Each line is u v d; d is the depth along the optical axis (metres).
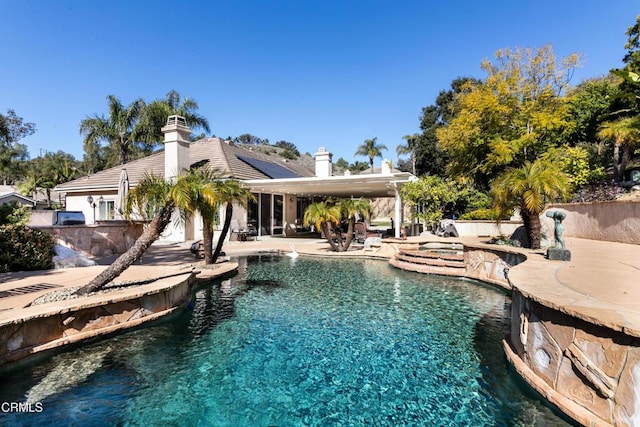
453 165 26.47
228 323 7.25
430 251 15.61
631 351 3.12
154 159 25.55
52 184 43.25
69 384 4.78
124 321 6.48
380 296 9.45
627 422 3.11
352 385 4.79
